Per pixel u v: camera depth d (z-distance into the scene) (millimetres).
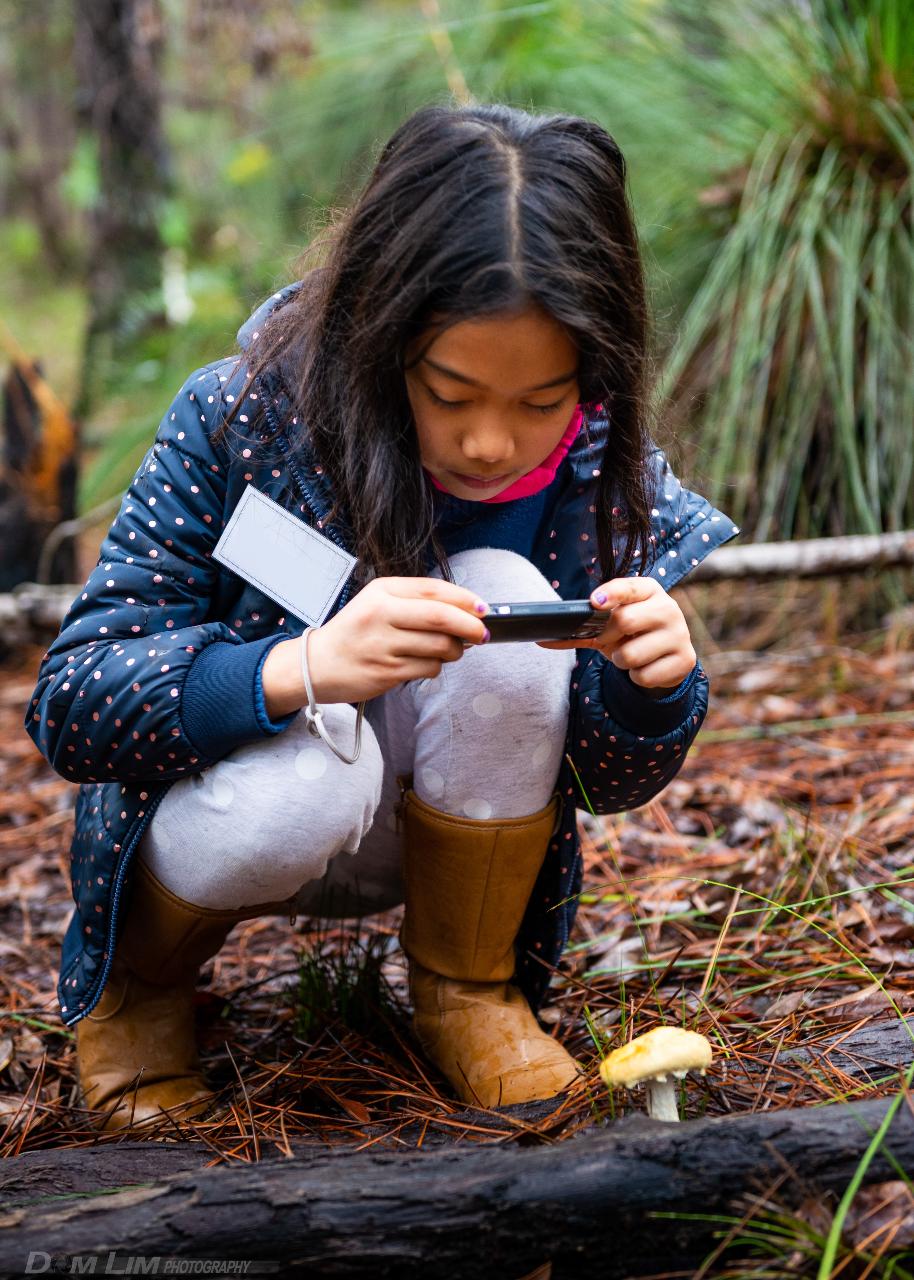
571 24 3936
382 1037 1591
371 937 1757
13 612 3557
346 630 1251
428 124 1239
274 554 1349
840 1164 1047
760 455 3377
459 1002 1468
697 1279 1017
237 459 1371
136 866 1405
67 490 3943
